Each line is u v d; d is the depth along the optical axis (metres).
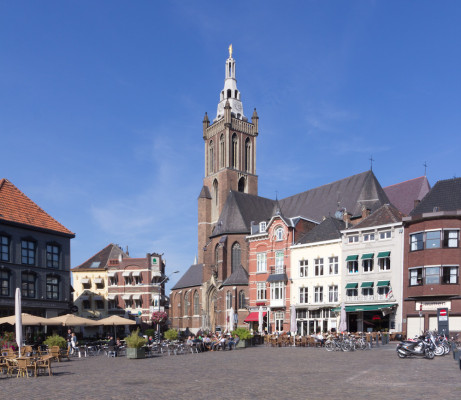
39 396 19.19
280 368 28.44
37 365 27.67
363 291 58.94
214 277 91.88
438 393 18.31
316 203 90.31
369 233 59.19
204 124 124.00
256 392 19.11
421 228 53.62
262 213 96.62
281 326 69.25
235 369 28.36
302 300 66.44
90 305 90.31
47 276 56.59
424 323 52.28
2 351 32.31
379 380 22.27
